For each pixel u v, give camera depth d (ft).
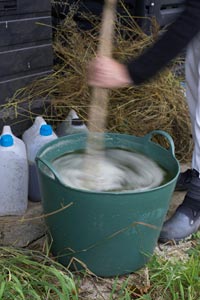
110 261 6.02
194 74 6.91
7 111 8.03
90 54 9.65
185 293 5.98
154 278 6.11
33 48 8.22
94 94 7.09
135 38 10.20
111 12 5.48
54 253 6.32
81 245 5.92
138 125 9.25
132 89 9.50
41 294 5.72
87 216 5.65
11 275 5.71
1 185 7.14
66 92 9.03
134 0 10.18
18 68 8.09
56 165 6.39
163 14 10.45
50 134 7.51
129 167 6.56
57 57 9.68
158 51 4.75
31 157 7.44
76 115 8.40
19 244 6.72
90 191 5.46
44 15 8.20
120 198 5.49
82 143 6.82
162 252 6.77
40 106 8.47
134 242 5.94
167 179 6.29
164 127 9.39
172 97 9.72
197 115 6.73
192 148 9.41
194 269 6.13
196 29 4.74
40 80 8.54
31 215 7.39
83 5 10.54
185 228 6.96
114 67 4.83
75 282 6.07
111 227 5.71
